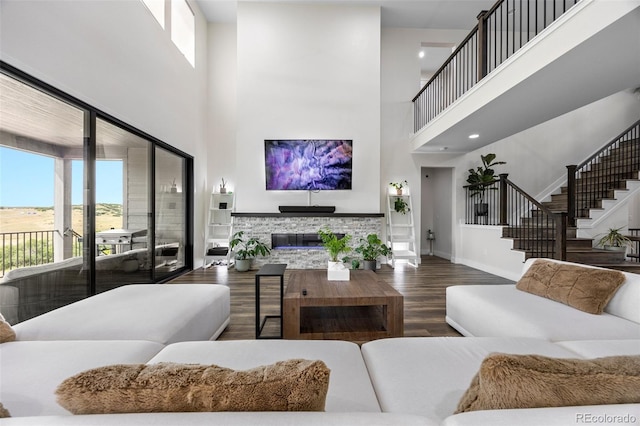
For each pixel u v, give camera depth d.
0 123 2.06
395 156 6.18
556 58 2.48
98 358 1.24
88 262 2.77
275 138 5.57
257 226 5.41
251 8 5.53
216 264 5.71
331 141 5.46
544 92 3.11
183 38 5.01
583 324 1.67
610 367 0.67
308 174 5.48
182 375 0.66
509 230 4.73
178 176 4.84
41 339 1.51
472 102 3.71
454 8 5.64
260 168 5.58
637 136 5.76
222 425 0.54
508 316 1.84
